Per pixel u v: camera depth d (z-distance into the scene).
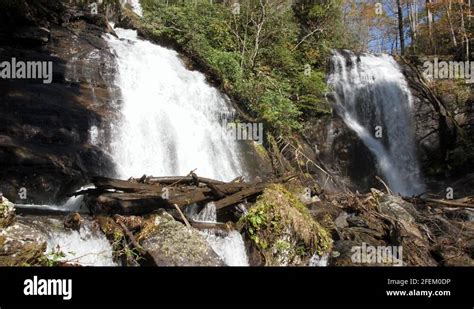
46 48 11.12
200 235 6.71
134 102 11.01
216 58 14.29
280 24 17.06
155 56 13.46
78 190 8.17
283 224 7.36
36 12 11.73
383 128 17.73
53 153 8.34
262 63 16.34
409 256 7.98
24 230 5.73
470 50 20.39
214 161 11.30
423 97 17.70
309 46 18.44
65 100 9.69
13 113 8.62
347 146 15.87
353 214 9.48
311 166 13.94
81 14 13.49
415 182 16.61
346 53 19.11
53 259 5.55
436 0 24.66
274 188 8.13
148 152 10.19
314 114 15.87
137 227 6.64
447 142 16.44
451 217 11.09
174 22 15.44
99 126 9.54
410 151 17.38
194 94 12.82
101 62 11.54
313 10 19.47
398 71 18.97
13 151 7.79
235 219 7.88
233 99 13.94
